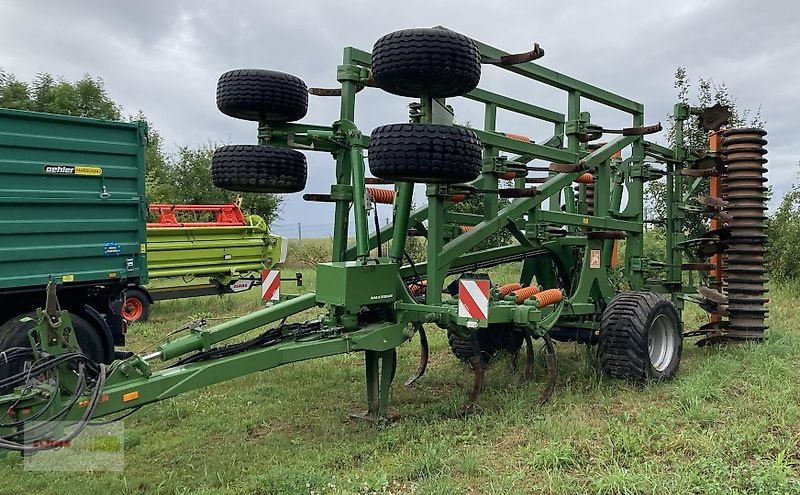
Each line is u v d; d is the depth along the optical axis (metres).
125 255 6.54
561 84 6.07
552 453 3.98
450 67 4.20
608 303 6.27
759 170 7.46
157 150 23.34
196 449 4.65
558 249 6.72
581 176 6.80
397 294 5.06
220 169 5.14
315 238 29.66
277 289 5.48
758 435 4.19
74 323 6.05
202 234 11.95
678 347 6.23
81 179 6.17
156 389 3.81
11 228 5.66
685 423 4.57
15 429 3.48
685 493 3.40
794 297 11.16
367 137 5.17
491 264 6.39
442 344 8.09
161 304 12.82
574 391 5.69
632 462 3.90
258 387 6.17
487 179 5.54
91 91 25.94
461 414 5.10
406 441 4.55
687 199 8.00
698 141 10.62
